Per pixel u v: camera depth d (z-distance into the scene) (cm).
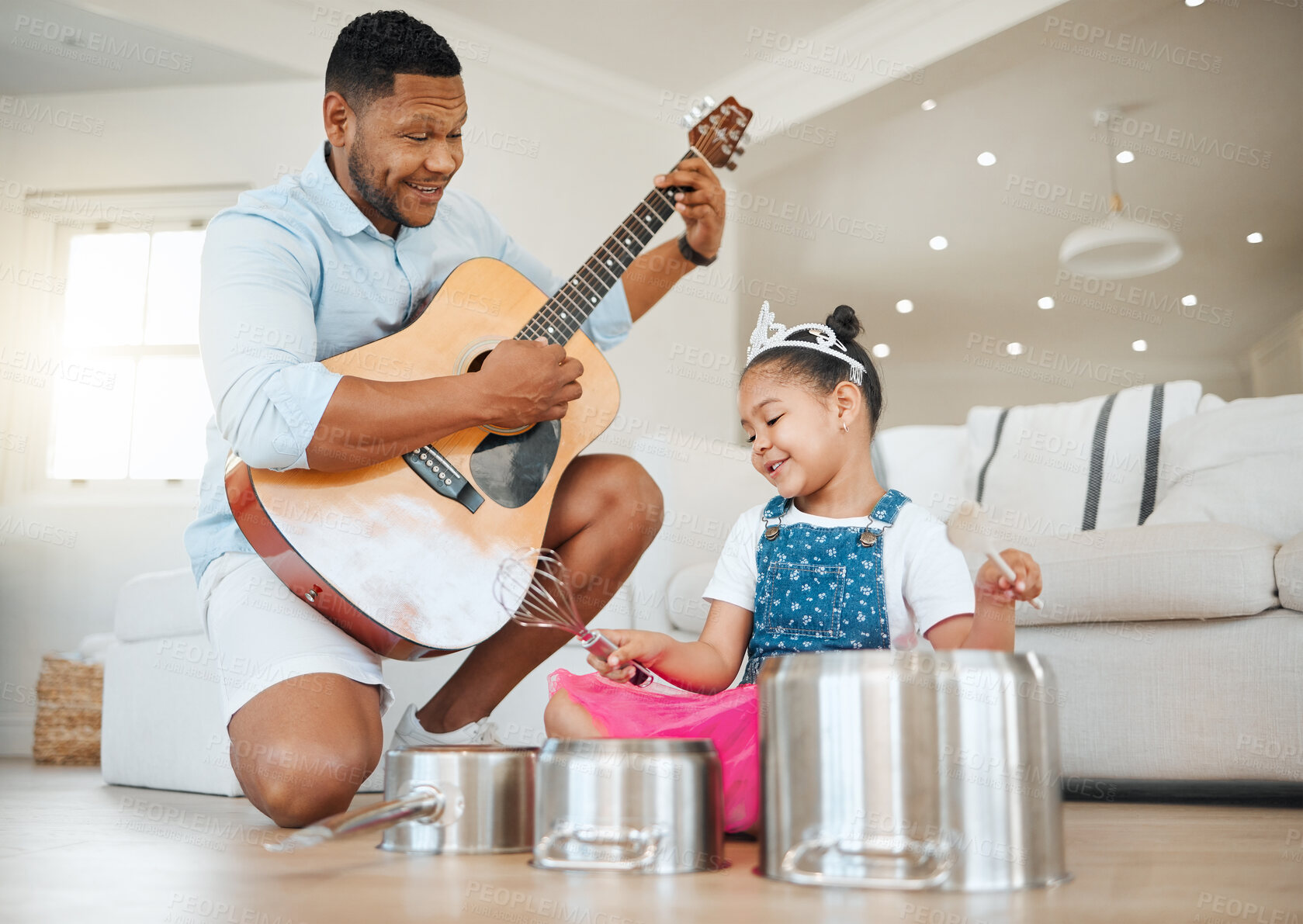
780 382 120
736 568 124
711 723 104
